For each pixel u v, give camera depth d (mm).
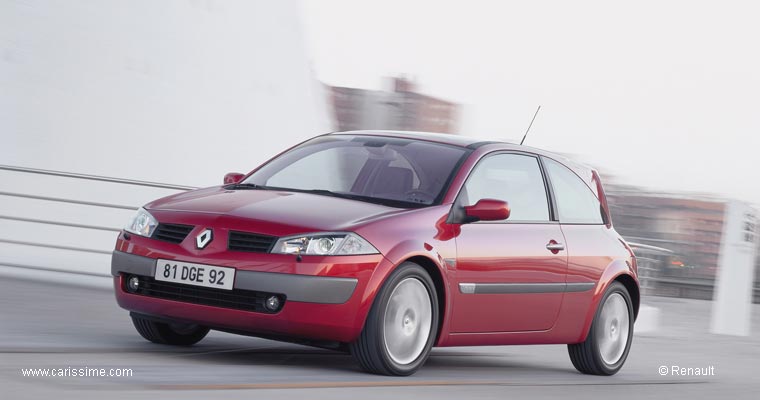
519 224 20641
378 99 85062
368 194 19641
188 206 18578
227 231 17531
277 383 15484
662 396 19906
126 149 36562
